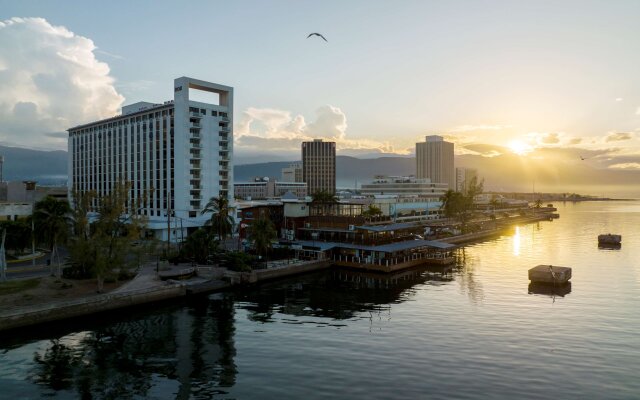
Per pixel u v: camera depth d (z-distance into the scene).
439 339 55.06
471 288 84.44
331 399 39.66
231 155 161.88
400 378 43.78
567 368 46.19
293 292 83.19
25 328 59.62
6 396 41.66
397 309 69.69
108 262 72.56
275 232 103.56
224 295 80.50
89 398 41.25
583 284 86.81
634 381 43.16
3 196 179.25
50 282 74.25
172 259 97.69
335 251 114.00
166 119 152.62
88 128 194.00
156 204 156.38
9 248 93.19
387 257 107.81
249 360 49.16
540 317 64.38
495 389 41.41
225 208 108.19
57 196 195.50
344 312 68.44
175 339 56.69
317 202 134.25
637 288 83.19
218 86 157.62
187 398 40.75
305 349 52.16
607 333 57.25
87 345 54.91
